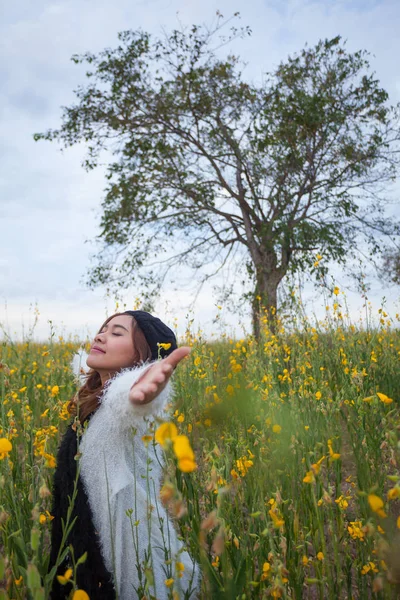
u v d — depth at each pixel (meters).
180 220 14.34
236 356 5.68
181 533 2.22
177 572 1.57
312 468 1.69
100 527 1.85
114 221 14.22
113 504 1.84
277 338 5.84
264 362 5.21
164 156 14.03
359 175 13.14
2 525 2.04
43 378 4.87
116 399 1.74
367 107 13.52
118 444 1.86
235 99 13.80
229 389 2.22
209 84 13.80
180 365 4.80
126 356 2.07
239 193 14.39
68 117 14.26
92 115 14.10
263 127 13.04
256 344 5.93
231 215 14.64
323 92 13.52
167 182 14.26
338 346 5.21
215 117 14.06
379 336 5.93
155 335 2.13
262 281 13.28
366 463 2.33
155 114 13.91
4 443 1.39
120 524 1.84
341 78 13.55
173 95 13.53
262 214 14.09
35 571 1.17
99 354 2.09
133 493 1.87
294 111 12.75
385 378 4.59
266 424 2.57
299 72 13.84
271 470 2.33
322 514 2.13
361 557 2.08
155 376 1.70
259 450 2.39
